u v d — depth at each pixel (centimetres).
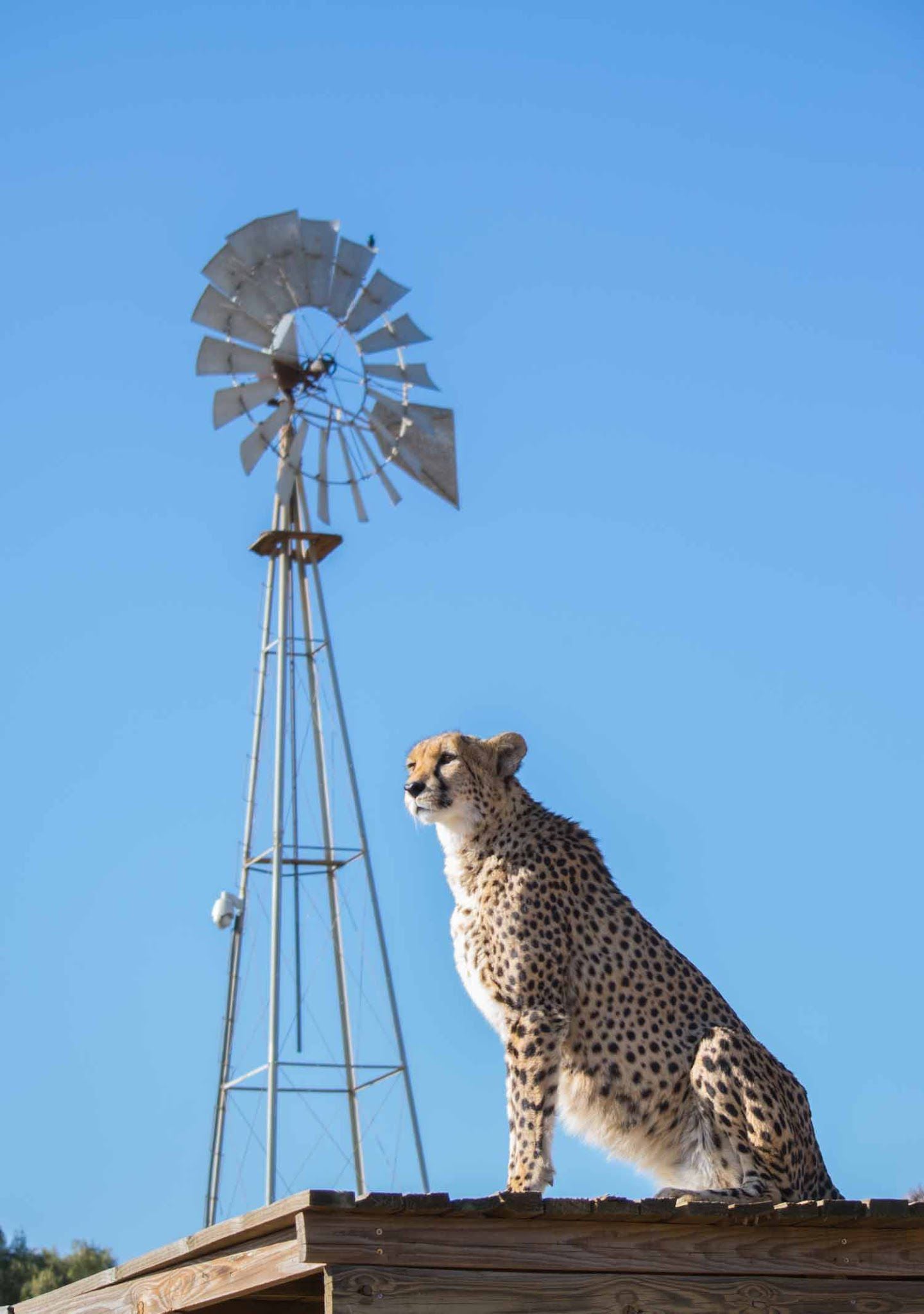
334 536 3472
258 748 3528
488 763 1457
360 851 3538
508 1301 1009
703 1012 1359
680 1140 1341
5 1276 4575
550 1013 1358
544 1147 1332
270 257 3400
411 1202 974
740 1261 1076
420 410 3472
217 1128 3400
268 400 3397
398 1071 3472
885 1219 1084
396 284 3484
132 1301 1198
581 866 1413
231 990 3447
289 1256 1017
